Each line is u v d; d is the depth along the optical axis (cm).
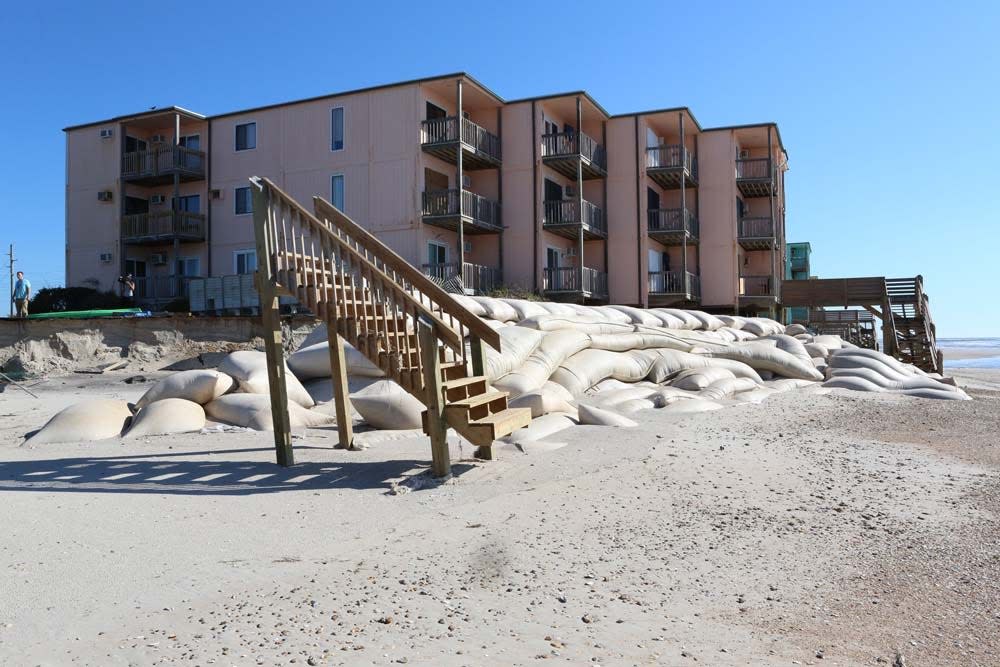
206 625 342
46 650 317
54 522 522
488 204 2695
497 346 706
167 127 3003
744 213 3456
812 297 2759
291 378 986
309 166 2678
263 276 732
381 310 720
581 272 2719
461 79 2477
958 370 3384
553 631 337
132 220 2897
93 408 916
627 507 555
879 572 427
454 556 445
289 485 629
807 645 328
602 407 1023
